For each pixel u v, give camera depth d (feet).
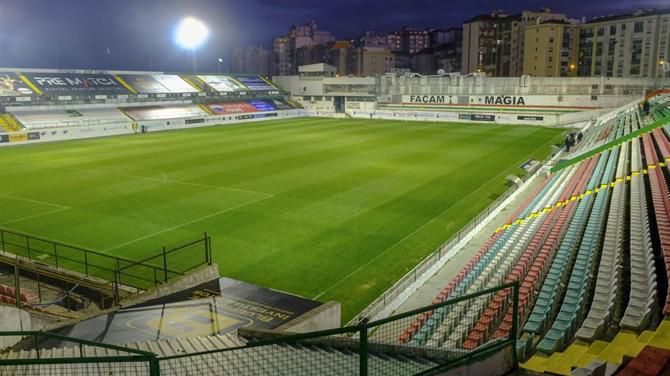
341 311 54.03
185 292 50.26
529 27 396.98
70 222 82.84
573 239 55.52
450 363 22.81
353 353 28.02
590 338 29.94
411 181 113.39
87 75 244.42
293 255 69.15
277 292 50.57
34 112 211.00
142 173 121.19
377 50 603.67
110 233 77.51
